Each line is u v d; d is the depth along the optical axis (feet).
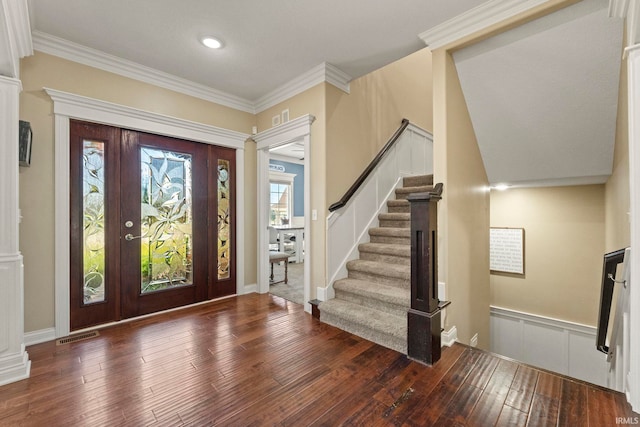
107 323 9.57
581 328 12.92
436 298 7.31
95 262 9.39
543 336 13.83
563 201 13.42
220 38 8.52
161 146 10.81
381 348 7.93
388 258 10.84
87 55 9.04
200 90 11.62
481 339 11.00
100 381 6.40
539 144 9.75
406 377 6.53
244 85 11.64
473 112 9.63
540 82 8.10
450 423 5.14
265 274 13.48
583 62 7.33
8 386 6.18
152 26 7.92
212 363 7.16
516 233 14.49
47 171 8.42
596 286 12.67
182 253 11.41
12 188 6.44
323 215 10.41
